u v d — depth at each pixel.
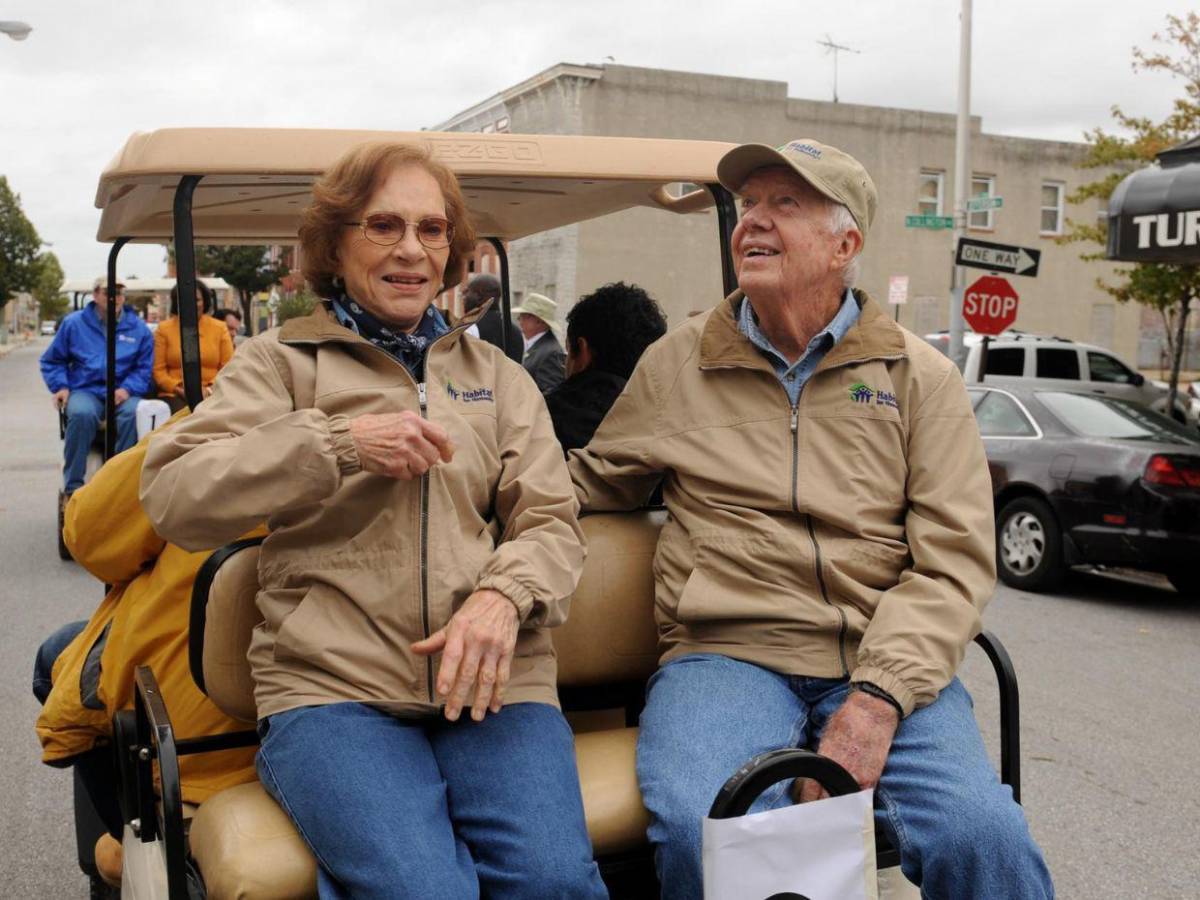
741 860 1.86
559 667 2.61
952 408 2.54
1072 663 6.42
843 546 2.47
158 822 2.25
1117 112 16.88
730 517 2.52
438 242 2.33
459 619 2.08
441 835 1.98
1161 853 3.96
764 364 2.56
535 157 2.66
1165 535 7.58
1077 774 4.68
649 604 2.69
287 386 2.26
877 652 2.30
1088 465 7.96
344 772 1.99
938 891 2.14
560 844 2.01
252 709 2.32
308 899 1.98
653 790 2.17
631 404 2.76
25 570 8.09
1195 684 6.02
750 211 2.57
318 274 2.37
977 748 2.27
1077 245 34.34
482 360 2.44
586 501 2.75
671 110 28.59
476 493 2.34
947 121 32.19
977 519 2.46
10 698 5.34
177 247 2.50
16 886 3.60
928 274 32.66
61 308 126.12
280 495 2.04
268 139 2.46
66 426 8.68
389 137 2.53
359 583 2.14
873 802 2.24
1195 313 35.38
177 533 2.09
